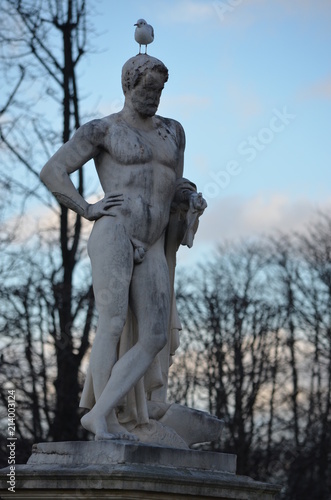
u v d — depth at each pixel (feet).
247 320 79.61
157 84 24.91
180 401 78.48
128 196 24.34
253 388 76.84
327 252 87.51
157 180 24.70
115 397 23.39
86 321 62.13
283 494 77.77
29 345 61.26
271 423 79.10
